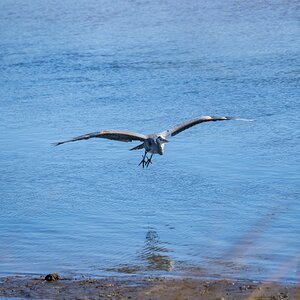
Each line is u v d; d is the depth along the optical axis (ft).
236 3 189.26
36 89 123.24
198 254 63.72
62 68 135.03
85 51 146.00
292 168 85.46
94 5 198.70
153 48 146.10
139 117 105.81
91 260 63.62
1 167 90.07
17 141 99.25
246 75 123.65
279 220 70.23
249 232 67.56
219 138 96.73
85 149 95.71
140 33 160.25
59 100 116.57
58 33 164.14
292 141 94.12
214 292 54.49
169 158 90.58
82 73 131.03
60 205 77.66
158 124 102.27
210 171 85.81
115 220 73.26
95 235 69.56
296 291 53.83
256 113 105.40
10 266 62.59
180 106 110.01
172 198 78.74
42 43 154.92
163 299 53.72
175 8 187.93
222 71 126.93
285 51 138.10
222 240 66.69
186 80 122.72
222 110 107.45
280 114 104.53
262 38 149.38
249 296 53.11
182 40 151.53
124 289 56.03
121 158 92.07
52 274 59.21
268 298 52.75
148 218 73.36
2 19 185.16
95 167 89.30
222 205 75.92
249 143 94.22
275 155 89.61
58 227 71.72
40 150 95.55
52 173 87.71
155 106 110.52
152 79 124.77
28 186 83.87
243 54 137.69
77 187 82.99
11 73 133.59
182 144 95.25
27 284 58.08
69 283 57.98
